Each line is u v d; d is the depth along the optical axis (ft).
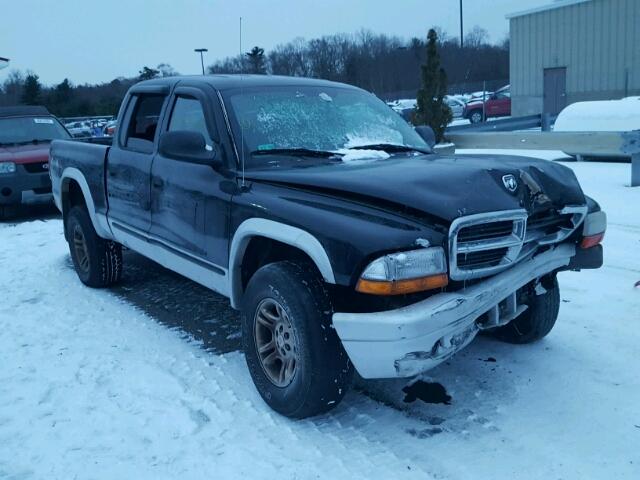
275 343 12.41
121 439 11.89
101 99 137.18
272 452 11.25
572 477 10.31
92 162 19.65
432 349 10.77
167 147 13.61
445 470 10.58
